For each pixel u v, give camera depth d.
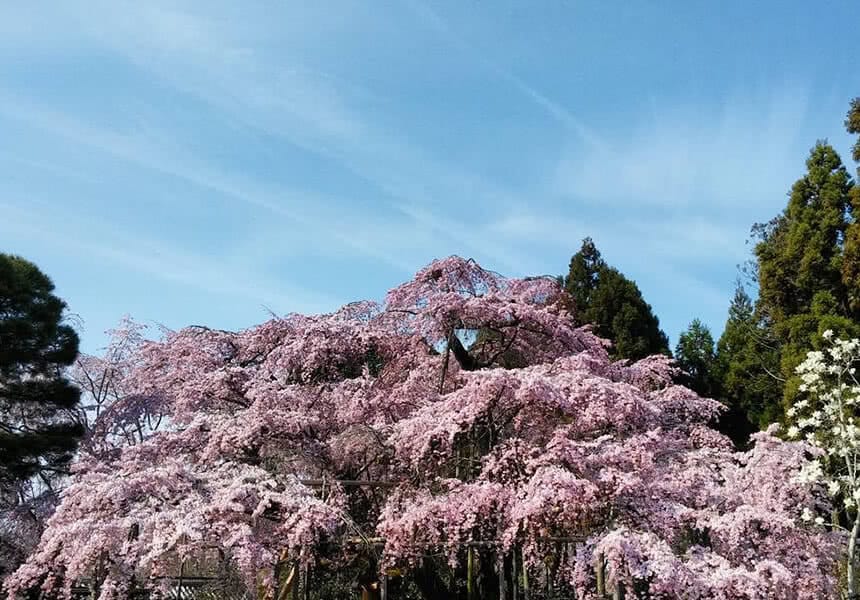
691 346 22.16
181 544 8.20
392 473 11.02
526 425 10.38
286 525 8.88
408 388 12.19
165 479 8.95
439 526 9.46
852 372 10.48
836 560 9.98
